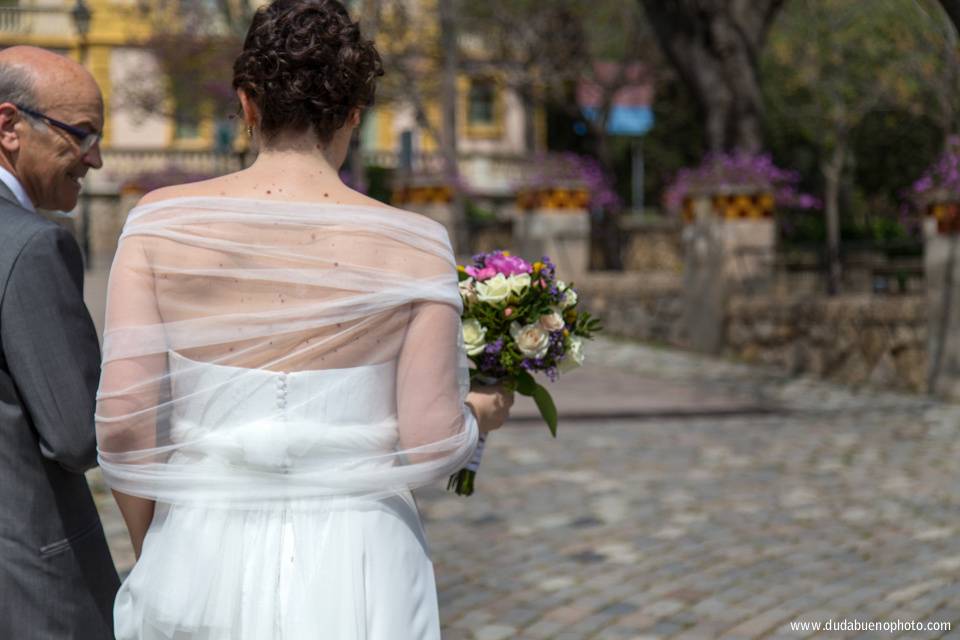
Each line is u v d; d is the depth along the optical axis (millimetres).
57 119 2104
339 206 1771
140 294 1747
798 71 22703
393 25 22250
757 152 15867
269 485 1711
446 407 1771
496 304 2131
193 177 25141
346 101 1820
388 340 1765
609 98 24484
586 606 4656
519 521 6148
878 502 6473
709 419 9609
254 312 1725
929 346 10875
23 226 1954
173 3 22938
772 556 5359
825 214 24250
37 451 1983
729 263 14328
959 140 10797
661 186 35875
